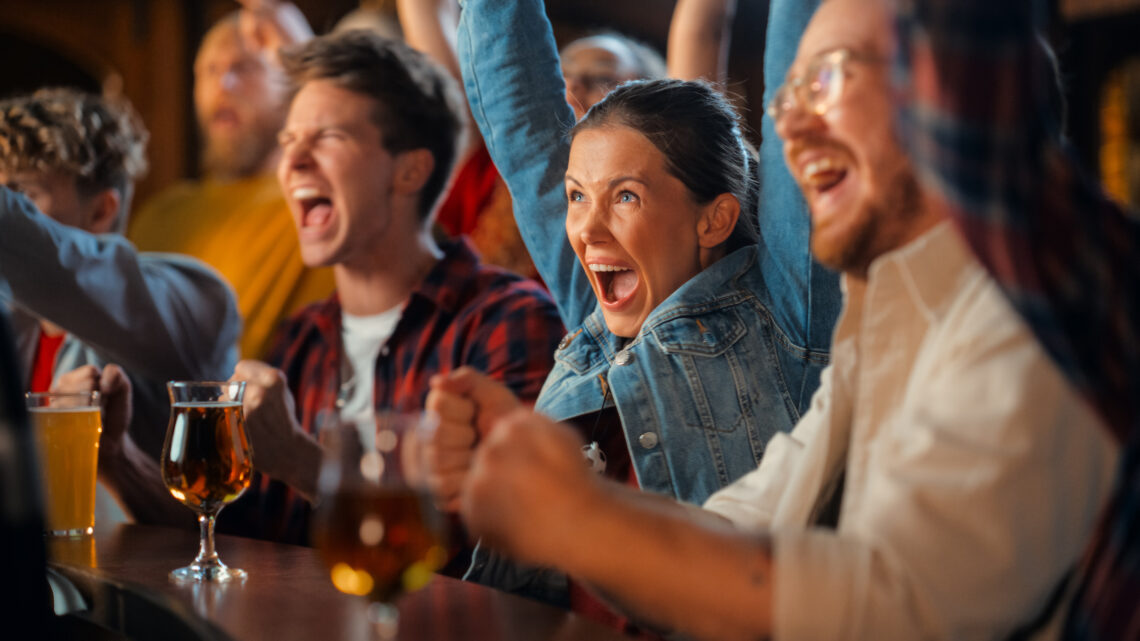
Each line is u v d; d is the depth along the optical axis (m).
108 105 2.08
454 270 1.82
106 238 1.90
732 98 1.46
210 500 1.06
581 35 4.87
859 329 0.89
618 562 0.66
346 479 0.75
